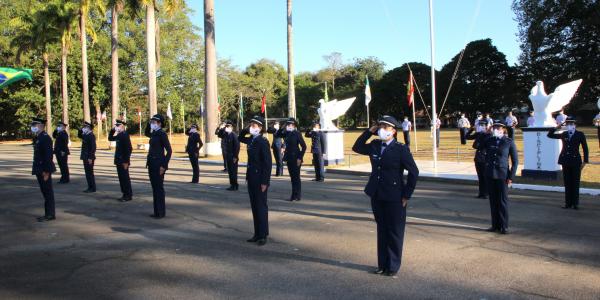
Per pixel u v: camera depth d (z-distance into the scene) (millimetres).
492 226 8250
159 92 58656
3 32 53781
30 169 21500
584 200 11219
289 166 11656
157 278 5930
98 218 9859
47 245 7672
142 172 19188
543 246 7242
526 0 51312
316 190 13516
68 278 5973
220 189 14047
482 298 5125
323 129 20500
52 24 43375
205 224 9148
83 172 19469
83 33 41344
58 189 14359
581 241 7520
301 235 8117
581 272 5992
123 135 11984
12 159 28094
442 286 5508
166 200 12000
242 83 75438
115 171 19719
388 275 5906
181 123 66688
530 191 12641
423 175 15453
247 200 11961
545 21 49906
